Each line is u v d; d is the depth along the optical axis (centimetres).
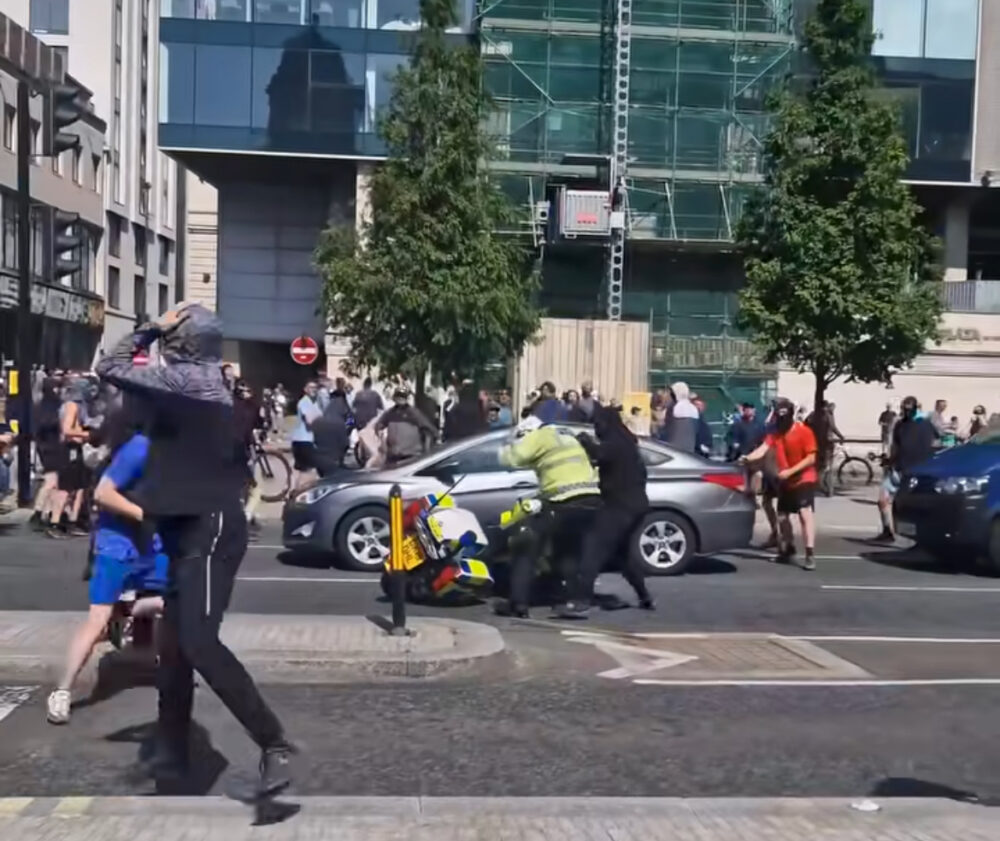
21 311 1745
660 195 3406
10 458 1766
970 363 3406
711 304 3581
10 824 504
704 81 3409
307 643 823
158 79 3447
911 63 3488
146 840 488
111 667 758
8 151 3703
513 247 2305
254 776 600
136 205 5288
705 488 1288
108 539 684
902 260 2133
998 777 631
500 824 516
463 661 819
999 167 3512
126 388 522
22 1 4734
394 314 2183
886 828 518
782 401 1431
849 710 758
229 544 528
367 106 3469
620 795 592
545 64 3403
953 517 1355
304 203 4138
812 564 1406
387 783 600
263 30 3447
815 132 2109
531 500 1052
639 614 1077
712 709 754
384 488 1266
